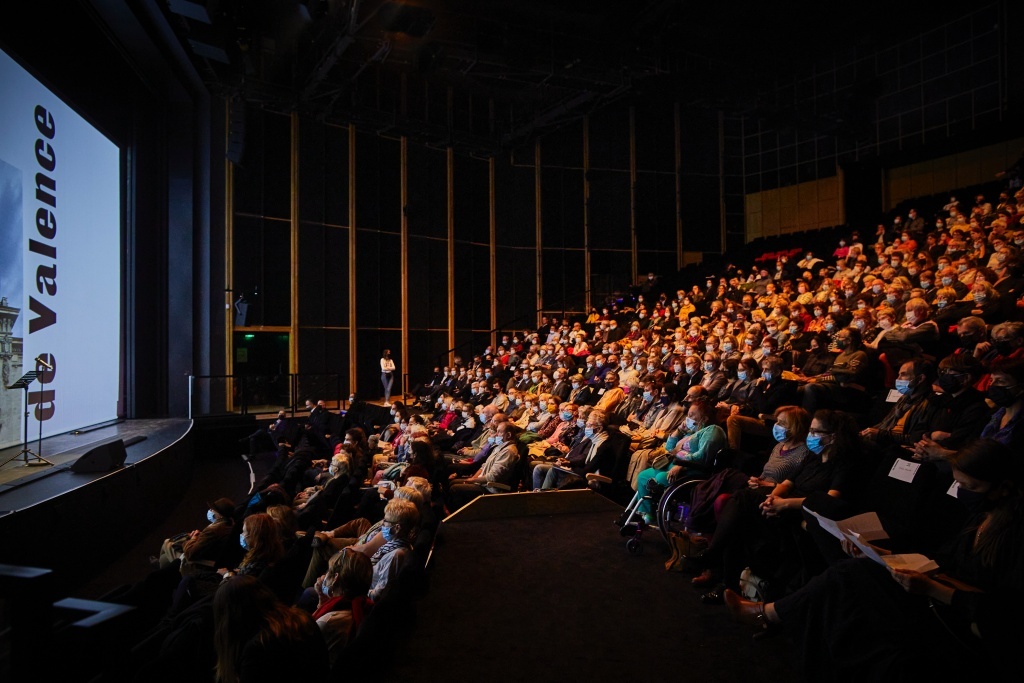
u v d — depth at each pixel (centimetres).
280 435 1198
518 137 1875
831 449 390
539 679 299
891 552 299
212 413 1270
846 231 1716
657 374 855
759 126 2212
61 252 840
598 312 1905
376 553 382
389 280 1759
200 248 1403
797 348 885
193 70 1269
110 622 194
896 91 1914
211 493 908
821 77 2067
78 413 899
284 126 1570
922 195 1888
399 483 577
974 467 261
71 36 894
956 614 262
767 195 2189
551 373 1253
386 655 307
